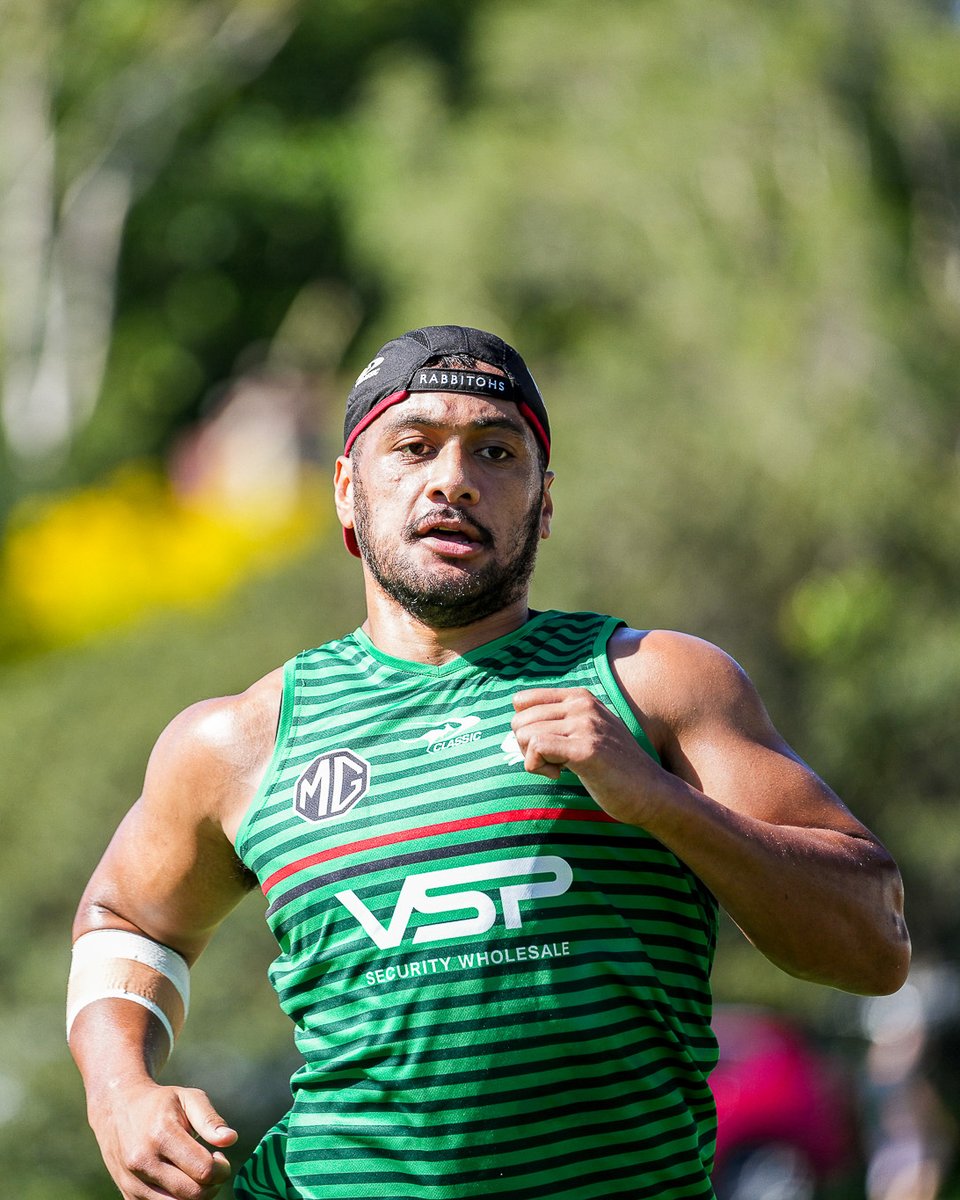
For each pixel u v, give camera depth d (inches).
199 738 371.2
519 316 1951.3
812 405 1664.6
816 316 1744.6
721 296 1768.0
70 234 3267.7
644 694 352.2
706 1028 348.2
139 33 3065.9
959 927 1600.6
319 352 3348.9
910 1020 1310.3
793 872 327.9
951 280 1861.5
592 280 1895.9
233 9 3149.6
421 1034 330.3
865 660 1596.9
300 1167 343.9
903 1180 1274.6
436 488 359.3
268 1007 1339.8
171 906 386.0
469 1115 328.5
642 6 2021.4
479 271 1930.4
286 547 2107.5
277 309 3663.9
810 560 1641.2
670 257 1819.6
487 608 362.6
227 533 2493.8
